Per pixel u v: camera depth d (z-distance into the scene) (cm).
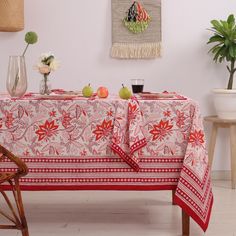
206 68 612
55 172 448
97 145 446
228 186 591
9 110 446
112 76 612
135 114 441
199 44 611
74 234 452
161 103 442
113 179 446
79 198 547
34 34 473
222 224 474
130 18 602
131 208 516
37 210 508
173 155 444
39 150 447
